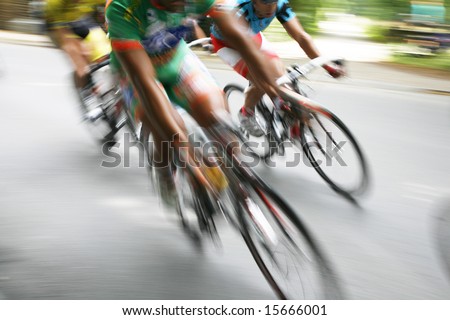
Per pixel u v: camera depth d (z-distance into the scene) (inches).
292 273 99.3
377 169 172.6
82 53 185.6
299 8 433.7
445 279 111.5
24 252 119.3
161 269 114.0
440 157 186.1
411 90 286.5
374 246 125.0
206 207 108.0
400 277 112.1
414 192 155.6
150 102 104.3
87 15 185.9
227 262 117.2
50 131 206.2
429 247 124.6
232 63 162.2
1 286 105.6
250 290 107.0
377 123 225.1
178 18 112.9
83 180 161.0
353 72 325.1
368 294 105.7
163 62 117.6
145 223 135.0
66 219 135.9
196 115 114.7
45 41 417.1
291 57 365.1
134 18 105.6
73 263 115.3
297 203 147.9
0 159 175.5
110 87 177.2
